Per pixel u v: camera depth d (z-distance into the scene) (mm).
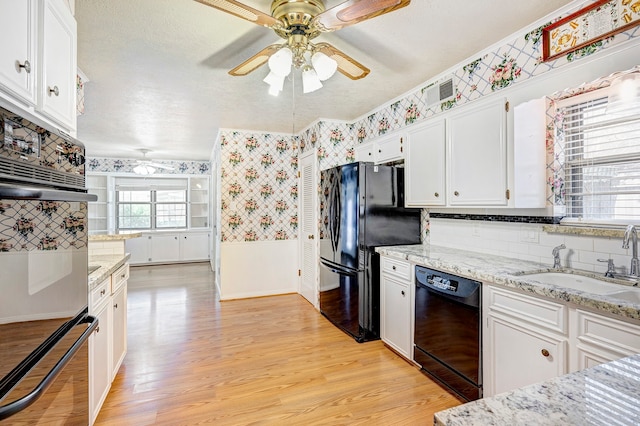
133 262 6605
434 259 2188
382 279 2787
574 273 1749
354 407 1936
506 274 1729
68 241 1256
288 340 2932
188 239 7039
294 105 3309
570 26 1737
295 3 1485
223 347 2783
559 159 1950
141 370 2377
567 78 1758
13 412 801
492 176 2047
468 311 1890
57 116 1256
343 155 3877
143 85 2727
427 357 2230
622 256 1620
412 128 2762
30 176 997
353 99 3145
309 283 4152
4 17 918
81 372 1495
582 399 573
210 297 4371
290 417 1847
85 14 1733
